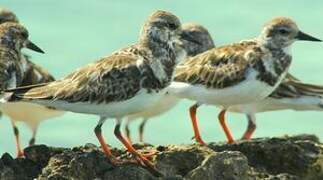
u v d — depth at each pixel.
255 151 17.09
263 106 20.55
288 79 20.53
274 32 18.27
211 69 18.20
